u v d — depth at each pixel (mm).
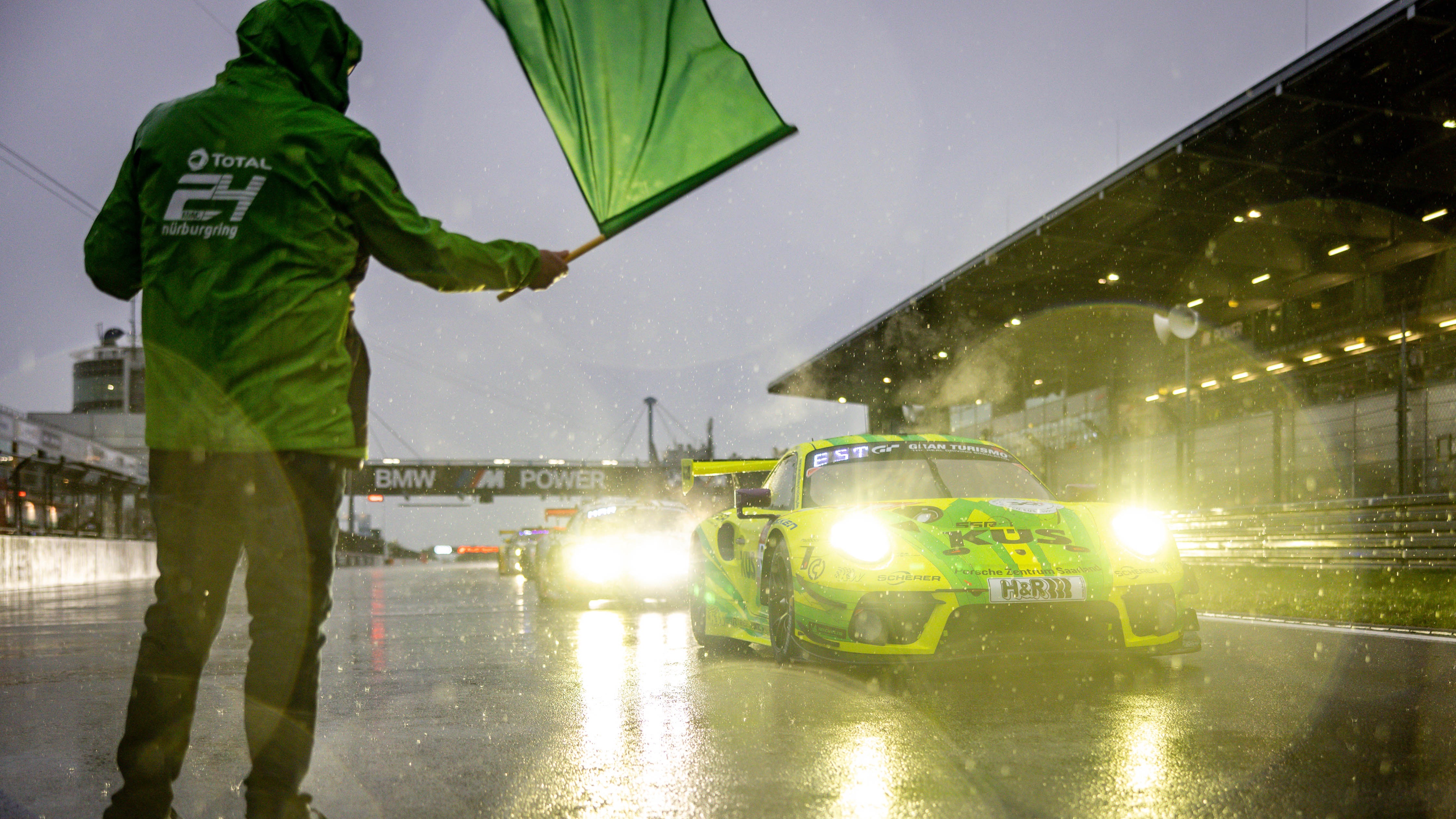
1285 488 22734
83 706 3764
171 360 1655
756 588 4809
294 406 1651
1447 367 19703
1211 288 23438
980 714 3184
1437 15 11430
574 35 2021
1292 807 2096
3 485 24094
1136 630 3826
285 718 1689
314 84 1826
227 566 1747
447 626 7266
